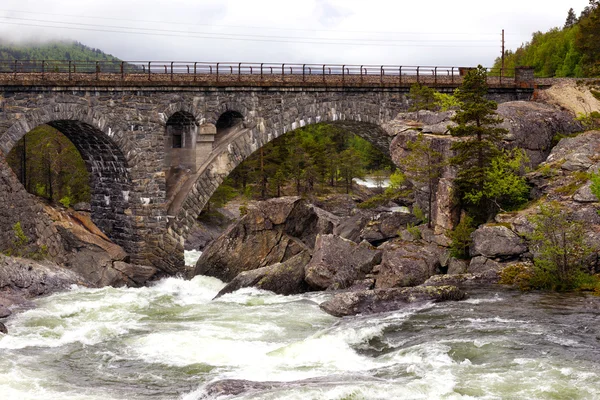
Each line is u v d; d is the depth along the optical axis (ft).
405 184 193.47
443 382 82.43
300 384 81.66
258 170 299.58
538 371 85.40
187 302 138.92
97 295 138.92
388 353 96.84
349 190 337.72
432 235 156.87
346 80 206.69
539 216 135.85
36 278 138.92
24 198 146.61
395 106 208.95
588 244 132.57
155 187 169.78
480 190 154.10
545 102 208.13
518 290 128.67
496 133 153.28
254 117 184.44
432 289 123.24
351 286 144.97
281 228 167.73
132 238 169.17
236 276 151.02
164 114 168.96
